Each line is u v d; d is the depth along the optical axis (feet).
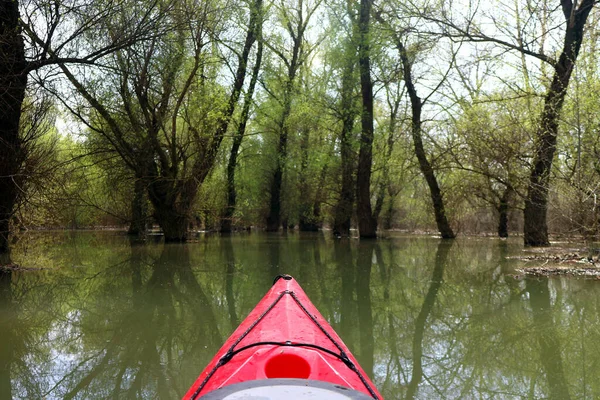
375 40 57.21
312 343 10.19
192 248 52.08
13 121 33.27
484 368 15.89
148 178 50.96
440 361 16.63
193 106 50.78
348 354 10.18
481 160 52.16
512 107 48.85
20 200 35.06
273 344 9.87
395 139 72.90
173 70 47.91
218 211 76.69
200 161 53.01
